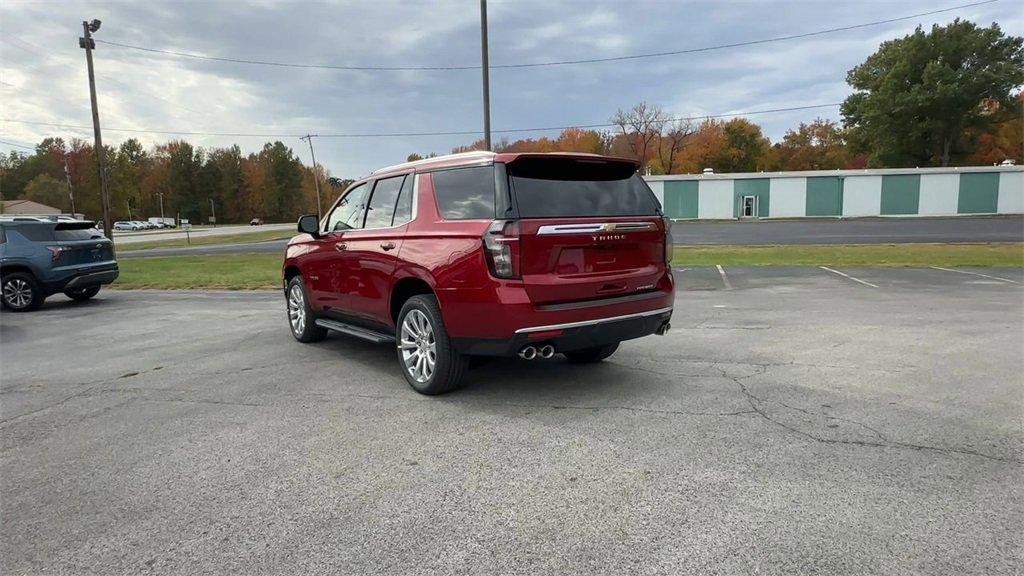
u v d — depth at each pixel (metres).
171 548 2.80
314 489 3.37
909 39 59.66
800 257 18.84
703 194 47.62
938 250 20.34
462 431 4.21
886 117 60.97
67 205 101.69
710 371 5.67
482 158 4.71
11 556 2.77
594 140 76.12
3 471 3.74
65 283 11.73
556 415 4.49
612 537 2.78
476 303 4.50
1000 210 45.03
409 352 5.27
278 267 19.66
